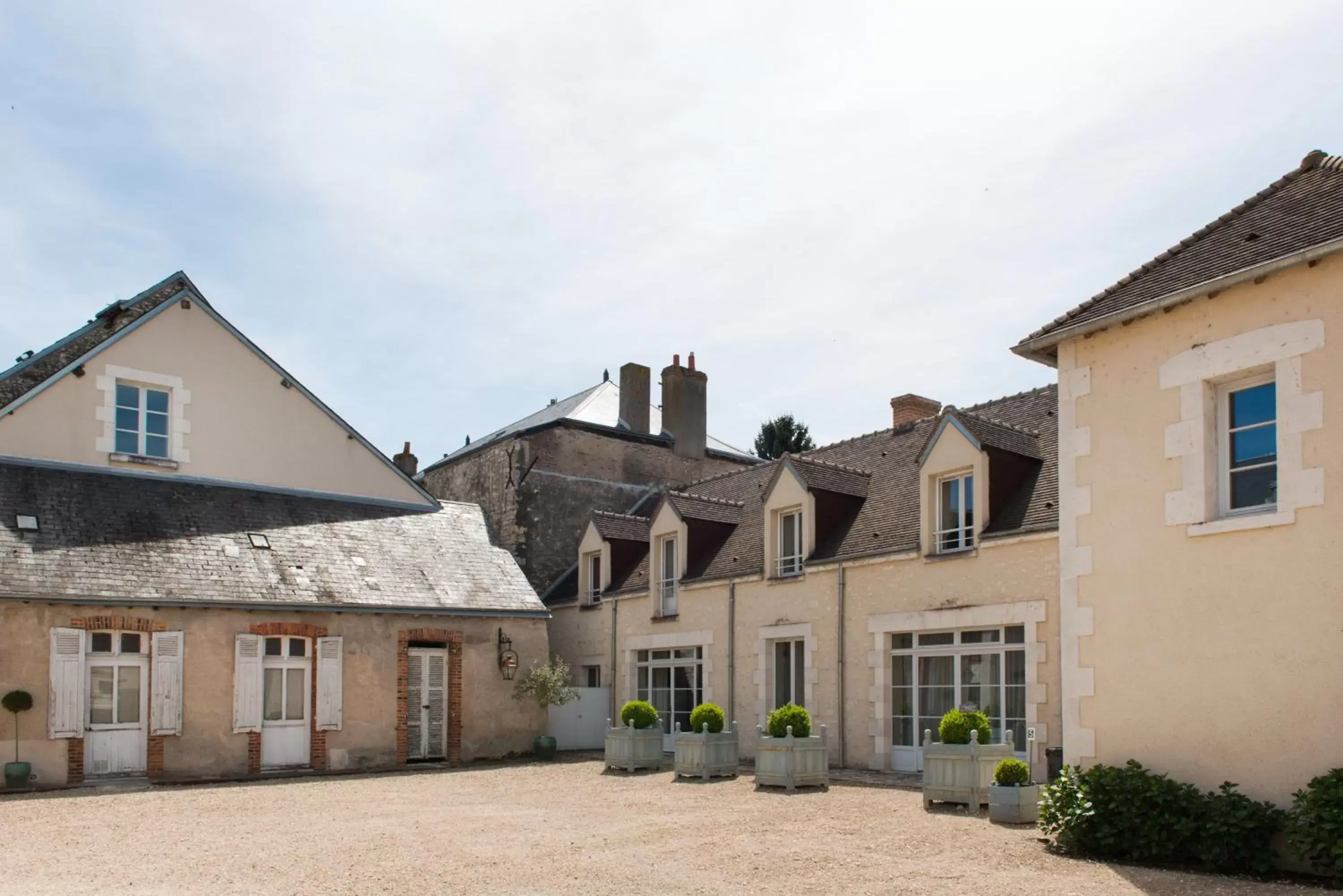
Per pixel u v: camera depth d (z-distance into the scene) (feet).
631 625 69.51
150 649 52.19
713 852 29.37
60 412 58.23
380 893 24.64
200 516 59.47
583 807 40.01
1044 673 42.60
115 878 26.99
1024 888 23.56
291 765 55.83
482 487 86.07
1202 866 25.32
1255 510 26.45
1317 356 25.13
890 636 50.49
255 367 66.08
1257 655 25.53
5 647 48.14
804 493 56.29
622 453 86.48
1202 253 30.04
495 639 65.10
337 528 64.75
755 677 58.23
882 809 37.04
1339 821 22.27
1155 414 28.63
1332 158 31.37
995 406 58.29
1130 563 28.76
